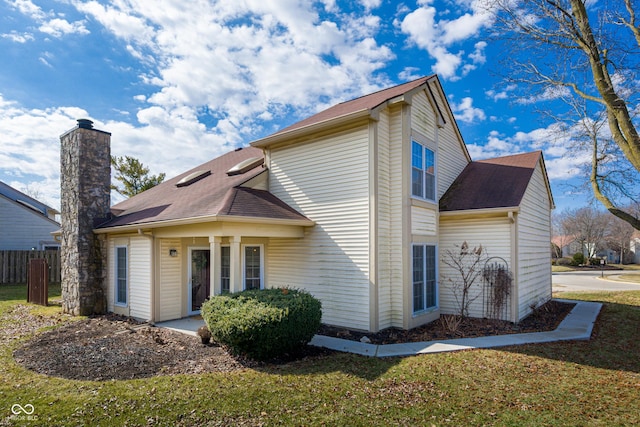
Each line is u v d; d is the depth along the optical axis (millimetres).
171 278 10023
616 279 25859
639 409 4352
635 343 7512
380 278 8273
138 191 22984
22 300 13641
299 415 4145
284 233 8922
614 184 11188
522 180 10609
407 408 4336
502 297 9570
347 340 7547
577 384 5148
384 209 8555
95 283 11227
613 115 8742
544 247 13523
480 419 4082
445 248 10641
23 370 5746
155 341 7457
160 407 4336
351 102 12031
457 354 6578
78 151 11266
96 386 5016
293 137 9711
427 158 9805
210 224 8047
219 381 5164
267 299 6703
